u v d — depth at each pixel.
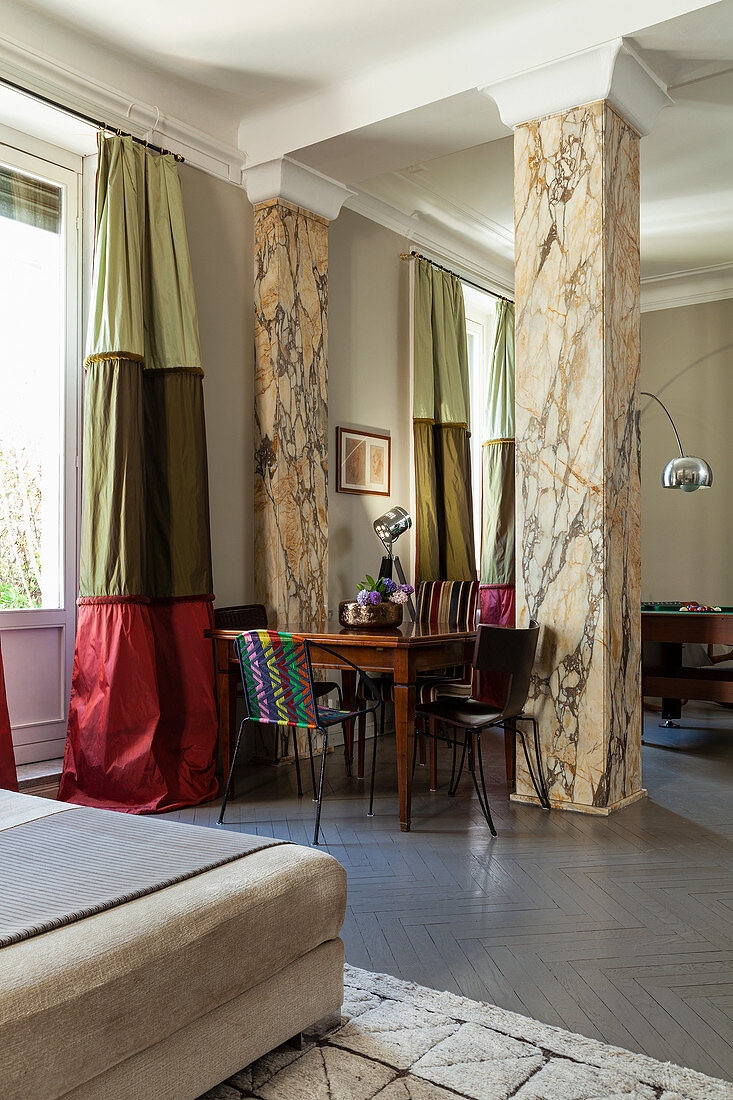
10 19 3.77
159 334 4.28
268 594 4.92
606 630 3.85
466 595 5.11
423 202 6.00
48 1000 1.35
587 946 2.49
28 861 1.83
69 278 4.36
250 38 4.11
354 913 2.73
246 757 4.91
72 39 4.02
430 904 2.80
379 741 5.54
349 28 4.05
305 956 1.91
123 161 4.15
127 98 4.25
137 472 4.03
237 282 4.93
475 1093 1.76
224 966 1.65
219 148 4.79
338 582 5.59
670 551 7.75
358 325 5.79
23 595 4.13
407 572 6.15
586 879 3.03
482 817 3.80
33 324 4.21
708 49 3.82
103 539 3.96
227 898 1.70
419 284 6.24
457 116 4.38
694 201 6.14
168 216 4.33
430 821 3.73
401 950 2.46
